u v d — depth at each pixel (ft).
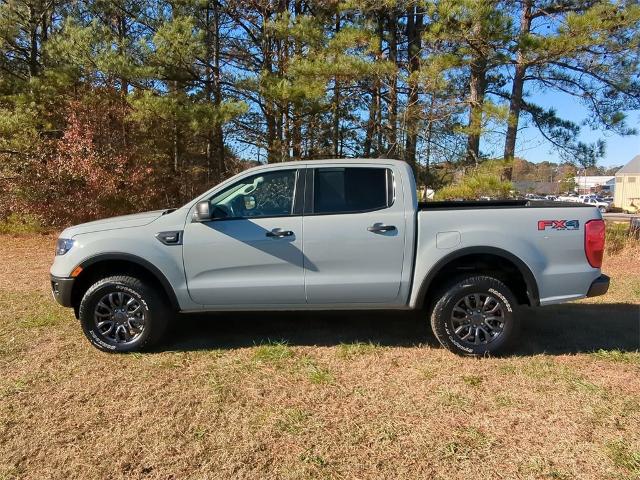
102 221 15.96
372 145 46.73
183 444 10.30
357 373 13.67
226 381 13.20
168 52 38.58
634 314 19.60
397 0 40.11
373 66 36.11
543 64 40.65
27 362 14.49
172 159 49.67
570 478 9.14
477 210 14.69
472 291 14.62
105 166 42.52
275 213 15.07
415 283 14.78
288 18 38.99
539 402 11.99
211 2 46.50
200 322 18.37
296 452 10.01
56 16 52.75
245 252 14.84
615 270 29.35
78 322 18.21
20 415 11.46
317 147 46.65
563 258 14.44
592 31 33.63
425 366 14.12
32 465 9.64
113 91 44.52
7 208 45.96
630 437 10.45
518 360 14.57
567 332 17.21
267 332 17.12
